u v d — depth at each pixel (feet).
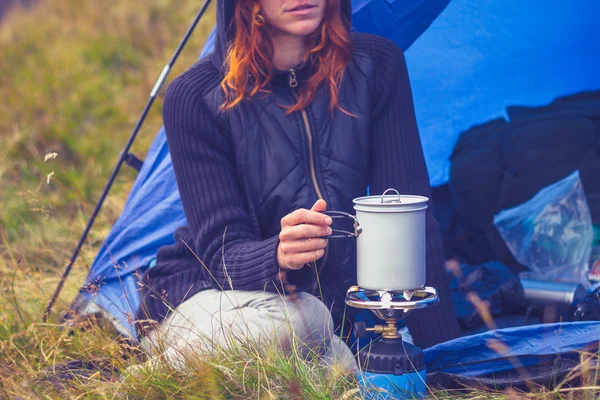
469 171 8.97
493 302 7.59
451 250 8.87
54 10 24.45
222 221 6.39
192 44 20.24
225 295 6.18
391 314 5.38
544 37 9.71
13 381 6.24
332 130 6.51
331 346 6.12
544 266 8.16
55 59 20.59
